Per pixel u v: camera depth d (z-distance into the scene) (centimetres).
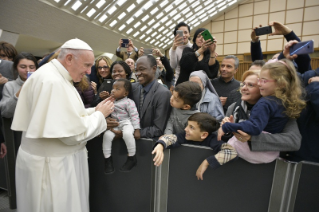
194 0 964
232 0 1052
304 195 102
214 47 204
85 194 138
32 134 104
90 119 121
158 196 140
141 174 143
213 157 111
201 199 129
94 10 724
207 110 155
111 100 141
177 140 127
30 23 598
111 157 142
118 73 187
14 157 185
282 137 100
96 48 935
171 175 133
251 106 125
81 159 134
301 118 119
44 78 111
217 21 1194
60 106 109
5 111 163
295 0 964
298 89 99
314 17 932
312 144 115
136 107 154
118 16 829
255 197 115
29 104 117
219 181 122
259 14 1060
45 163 116
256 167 112
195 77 157
